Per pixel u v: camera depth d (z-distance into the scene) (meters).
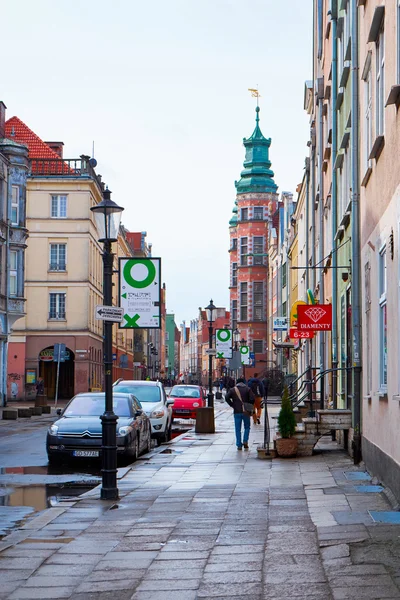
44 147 75.31
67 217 70.50
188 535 10.40
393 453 12.41
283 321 56.56
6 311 55.00
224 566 8.58
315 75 35.12
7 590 7.95
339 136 24.27
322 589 7.45
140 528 11.03
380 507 11.84
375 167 14.89
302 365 48.59
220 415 48.00
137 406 23.33
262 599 7.25
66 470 19.61
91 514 12.32
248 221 101.12
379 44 14.48
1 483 17.20
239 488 14.86
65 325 70.00
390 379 12.77
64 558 9.26
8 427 35.50
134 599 7.51
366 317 16.67
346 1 21.47
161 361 190.12
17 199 57.62
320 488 14.35
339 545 9.09
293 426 20.27
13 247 56.97
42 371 71.62
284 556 8.86
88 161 71.69
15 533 10.80
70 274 70.25
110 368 14.27
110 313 14.36
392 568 7.93
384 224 13.51
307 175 38.97
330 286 27.91
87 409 22.16
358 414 18.05
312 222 36.31
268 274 96.56
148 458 21.19
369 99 16.72
